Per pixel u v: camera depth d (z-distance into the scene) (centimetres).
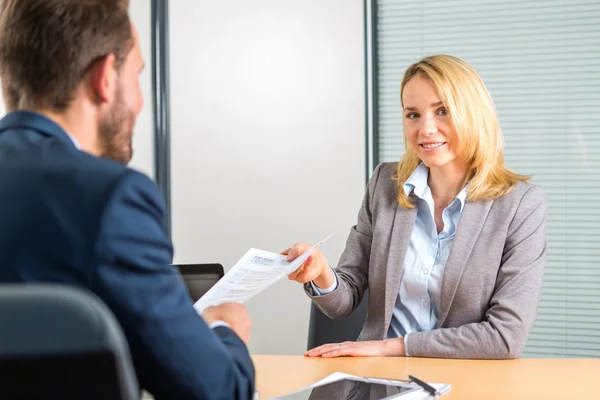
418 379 161
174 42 416
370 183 242
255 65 408
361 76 398
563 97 374
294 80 405
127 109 109
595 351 371
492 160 217
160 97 416
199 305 148
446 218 221
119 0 107
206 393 99
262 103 409
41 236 92
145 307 93
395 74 395
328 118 402
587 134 372
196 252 417
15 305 77
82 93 105
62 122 105
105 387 79
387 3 395
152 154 417
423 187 224
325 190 404
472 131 212
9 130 102
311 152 405
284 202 408
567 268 376
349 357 199
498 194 215
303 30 403
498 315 200
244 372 108
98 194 93
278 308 405
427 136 214
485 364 189
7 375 78
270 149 409
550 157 377
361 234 239
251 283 154
